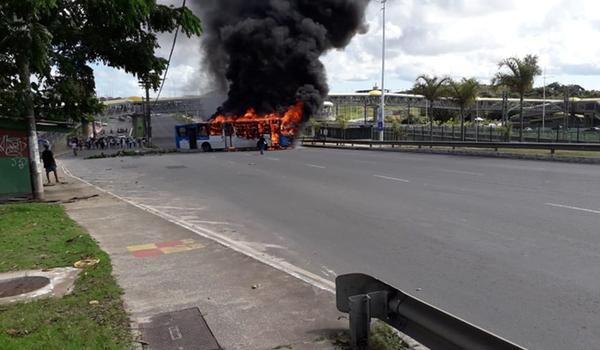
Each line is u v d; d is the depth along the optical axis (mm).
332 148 42375
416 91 43906
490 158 25469
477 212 10133
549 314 4754
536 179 15422
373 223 9469
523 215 9648
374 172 19172
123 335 4234
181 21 8555
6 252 7238
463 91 41062
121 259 6906
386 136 51656
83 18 11031
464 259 6766
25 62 10828
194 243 7867
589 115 99812
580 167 19234
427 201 11750
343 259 7059
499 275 6008
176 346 4078
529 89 32781
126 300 5176
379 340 3988
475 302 5145
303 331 4363
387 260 6891
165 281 5852
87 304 5027
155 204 13219
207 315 4762
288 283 5715
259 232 9172
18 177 14711
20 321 4512
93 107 13977
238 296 5297
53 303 5051
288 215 10766
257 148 42688
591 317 4648
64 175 23500
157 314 4793
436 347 3439
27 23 8234
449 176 16922
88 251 7195
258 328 4441
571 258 6602
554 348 4055
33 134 13875
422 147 36438
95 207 12141
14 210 11398
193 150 44812
